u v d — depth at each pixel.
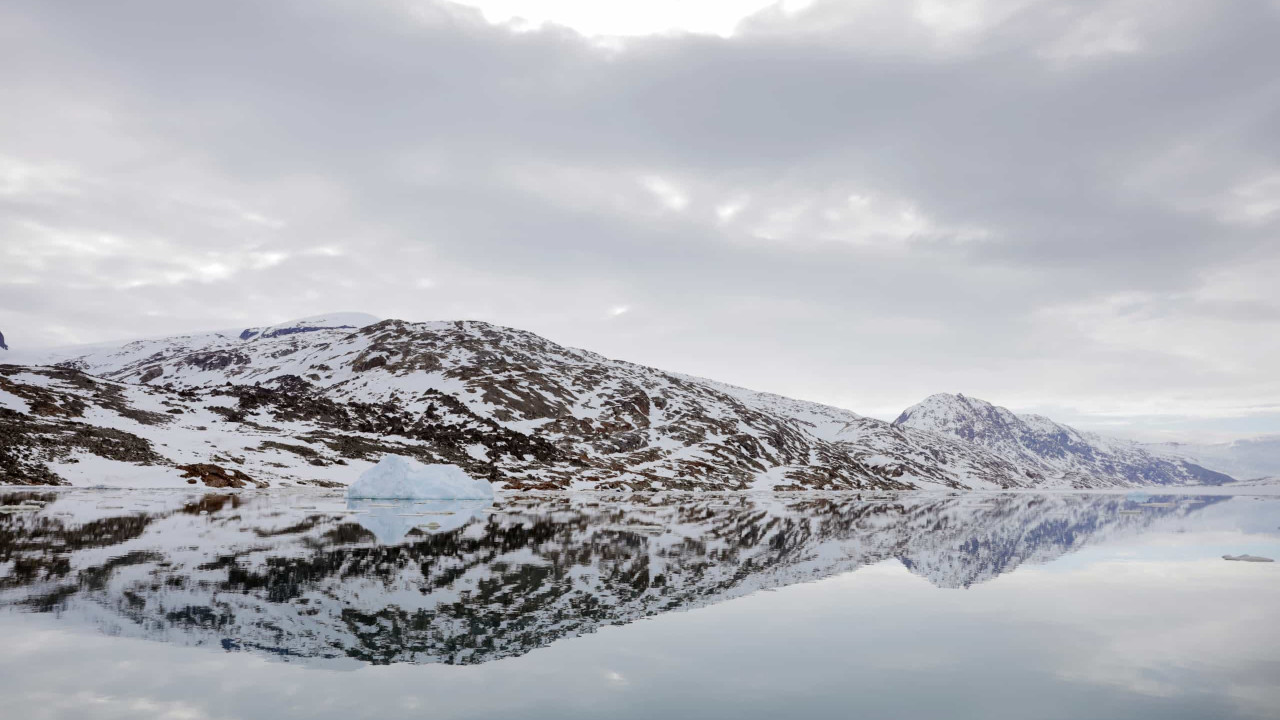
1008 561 32.81
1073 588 24.84
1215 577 27.77
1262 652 16.12
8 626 16.80
